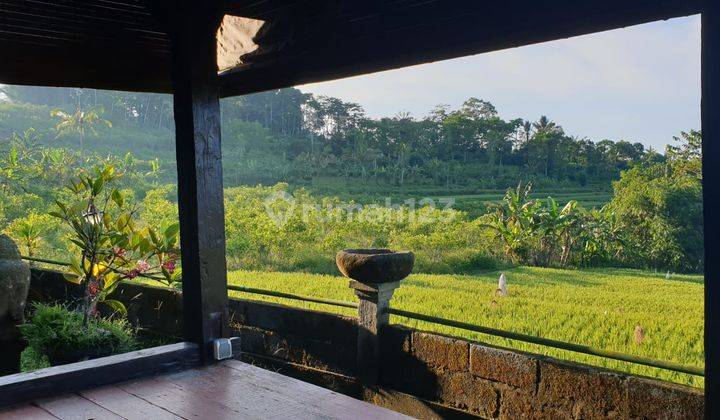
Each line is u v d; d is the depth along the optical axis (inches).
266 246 523.8
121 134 2288.4
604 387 115.0
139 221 566.6
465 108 1686.8
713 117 70.7
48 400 101.2
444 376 139.4
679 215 522.6
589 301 280.4
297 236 566.3
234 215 653.3
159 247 185.9
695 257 514.3
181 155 125.6
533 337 127.5
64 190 705.6
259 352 176.1
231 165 1761.8
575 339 203.2
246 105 2677.2
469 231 606.5
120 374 110.7
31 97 2770.7
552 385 122.3
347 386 157.0
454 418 137.0
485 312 246.4
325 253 522.6
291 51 133.3
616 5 81.2
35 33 139.5
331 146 2086.6
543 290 321.1
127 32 143.5
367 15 118.7
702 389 105.3
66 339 155.9
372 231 624.7
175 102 126.7
